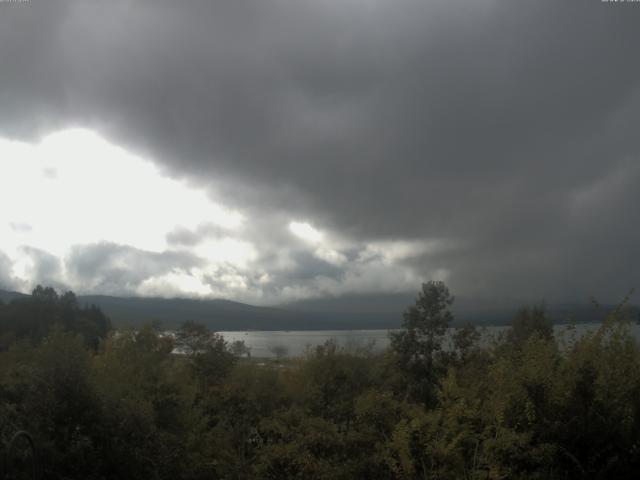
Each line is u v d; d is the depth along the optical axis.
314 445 8.78
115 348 15.66
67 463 8.36
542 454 7.04
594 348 8.13
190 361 20.00
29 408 8.70
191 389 14.98
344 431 9.30
